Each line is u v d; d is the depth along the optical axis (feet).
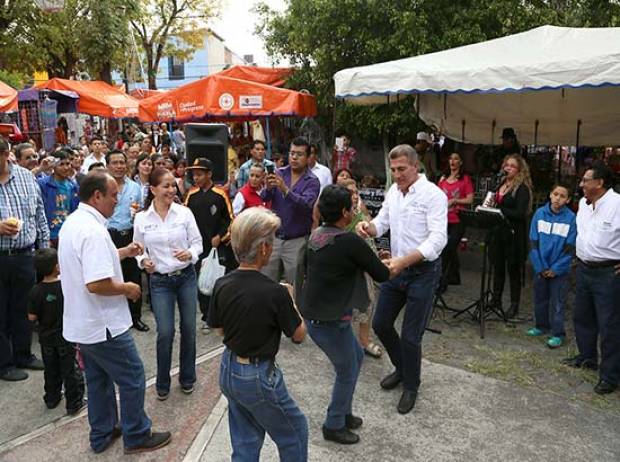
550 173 32.32
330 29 33.37
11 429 12.39
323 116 38.73
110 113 46.96
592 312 14.33
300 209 16.39
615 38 18.10
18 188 15.01
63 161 18.02
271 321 8.39
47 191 17.95
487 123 28.73
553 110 27.22
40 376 15.20
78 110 46.55
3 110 27.91
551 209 16.60
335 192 10.36
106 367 10.53
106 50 64.08
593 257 13.53
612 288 13.14
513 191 18.21
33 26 66.39
